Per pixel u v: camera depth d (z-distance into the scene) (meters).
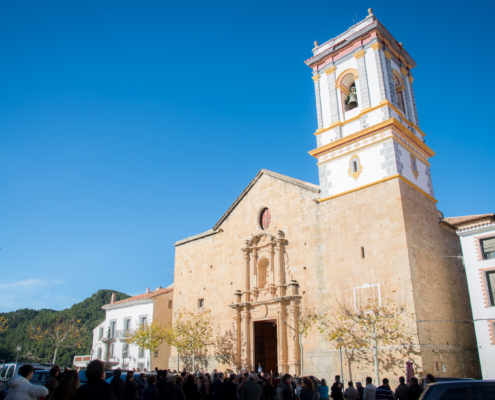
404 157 35.09
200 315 43.44
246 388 15.48
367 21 38.84
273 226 40.53
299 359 34.91
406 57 41.69
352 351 31.62
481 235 32.75
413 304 29.44
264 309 38.50
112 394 8.17
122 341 56.06
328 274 34.88
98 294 134.00
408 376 27.11
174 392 13.73
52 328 99.56
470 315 35.88
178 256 50.09
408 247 31.08
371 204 33.94
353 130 37.34
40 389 9.52
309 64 42.34
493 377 29.89
